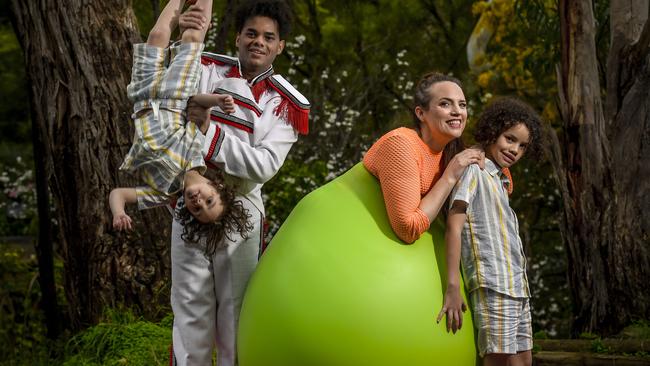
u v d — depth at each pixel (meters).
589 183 7.14
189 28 3.75
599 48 9.41
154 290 6.13
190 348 3.81
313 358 3.46
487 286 3.69
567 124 7.26
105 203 6.13
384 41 13.67
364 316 3.45
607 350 6.15
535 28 10.41
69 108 6.16
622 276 6.97
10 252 9.27
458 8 14.96
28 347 7.70
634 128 7.18
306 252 3.61
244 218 3.74
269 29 3.88
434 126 3.79
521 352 3.85
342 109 10.23
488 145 3.91
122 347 5.68
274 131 3.85
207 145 3.68
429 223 3.64
